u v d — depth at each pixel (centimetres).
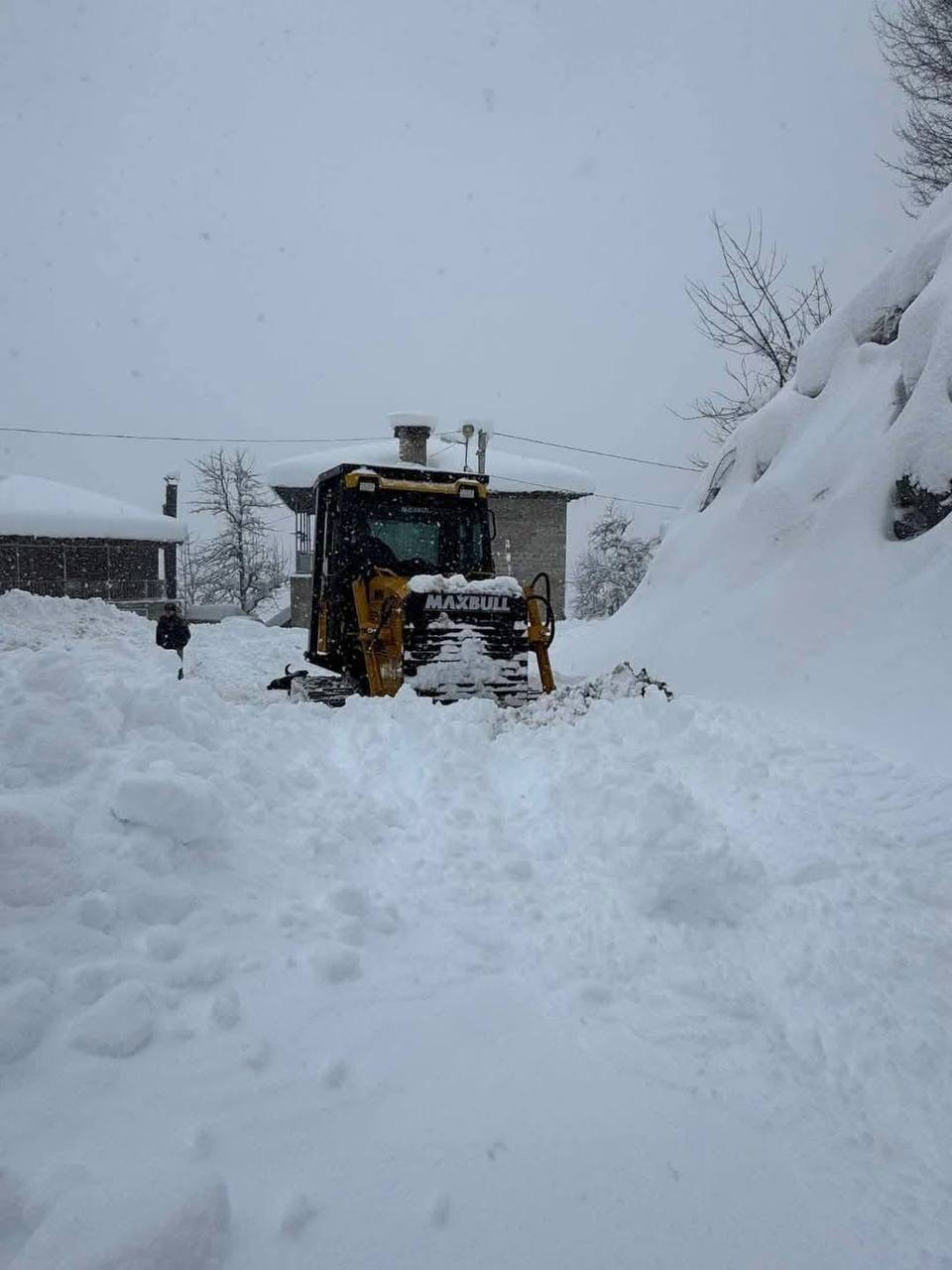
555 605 2872
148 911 292
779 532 1008
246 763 438
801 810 471
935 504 852
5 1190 173
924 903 370
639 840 372
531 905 347
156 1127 203
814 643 834
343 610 833
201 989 262
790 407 1143
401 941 313
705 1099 241
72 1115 204
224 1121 208
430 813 430
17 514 3077
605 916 339
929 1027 277
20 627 1477
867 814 471
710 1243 188
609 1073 248
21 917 265
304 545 2934
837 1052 267
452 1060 246
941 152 1784
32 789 343
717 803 488
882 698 695
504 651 711
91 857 299
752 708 730
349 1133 211
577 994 287
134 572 3525
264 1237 176
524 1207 193
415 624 687
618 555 3988
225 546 4256
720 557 1065
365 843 394
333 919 315
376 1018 262
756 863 384
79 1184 180
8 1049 217
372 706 552
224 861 340
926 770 558
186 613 3334
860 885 380
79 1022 230
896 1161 223
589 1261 180
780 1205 203
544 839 404
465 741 511
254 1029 247
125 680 538
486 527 882
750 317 1842
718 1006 290
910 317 973
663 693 641
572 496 2878
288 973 278
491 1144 212
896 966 312
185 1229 167
